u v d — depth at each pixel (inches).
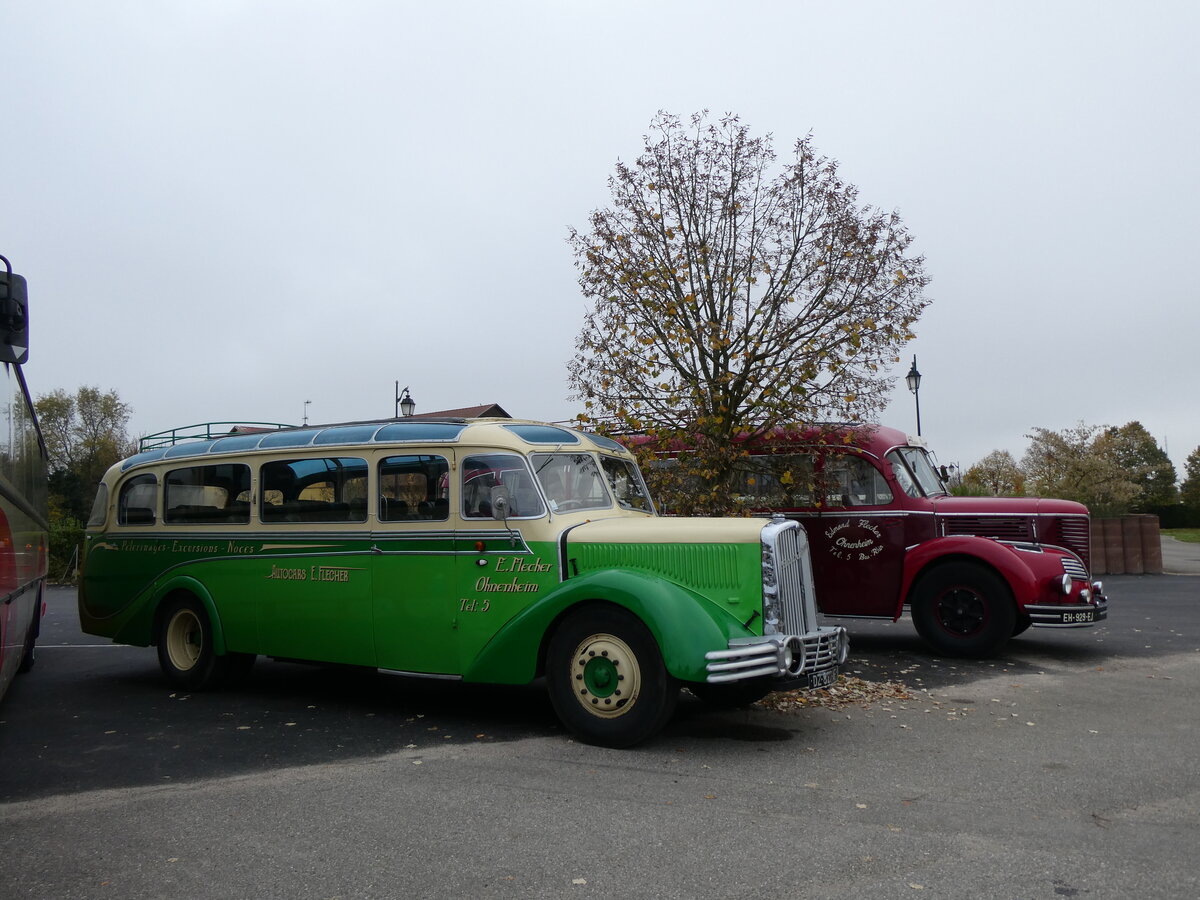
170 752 240.8
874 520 408.8
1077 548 396.5
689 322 403.5
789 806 190.7
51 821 186.2
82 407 2096.5
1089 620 370.9
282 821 184.7
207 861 163.9
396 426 290.2
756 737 250.8
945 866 157.8
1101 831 174.7
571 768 220.8
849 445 411.5
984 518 402.0
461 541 268.5
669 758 229.3
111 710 297.6
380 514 284.2
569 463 283.7
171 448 346.6
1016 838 171.0
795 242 395.9
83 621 364.5
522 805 193.0
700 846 168.2
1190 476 2388.0
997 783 206.5
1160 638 437.7
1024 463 1156.5
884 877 153.3
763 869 157.2
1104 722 268.4
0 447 232.7
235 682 333.1
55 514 1178.0
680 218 405.1
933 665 371.2
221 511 322.3
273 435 316.8
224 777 216.8
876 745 241.4
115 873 159.0
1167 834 172.9
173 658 334.3
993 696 307.6
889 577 404.8
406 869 159.3
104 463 2044.8
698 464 397.1
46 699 318.7
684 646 226.7
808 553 270.2
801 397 387.5
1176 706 290.7
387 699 312.8
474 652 264.7
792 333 396.2
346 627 287.0
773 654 232.7
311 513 299.6
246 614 311.1
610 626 239.5
